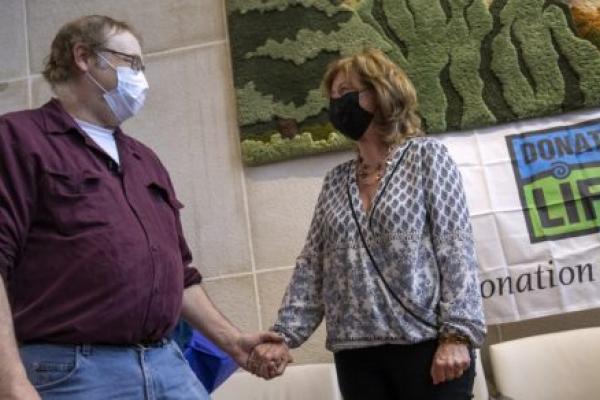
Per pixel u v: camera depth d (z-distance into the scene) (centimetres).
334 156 284
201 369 215
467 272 152
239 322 279
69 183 137
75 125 147
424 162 163
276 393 234
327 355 268
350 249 159
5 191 129
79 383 129
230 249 286
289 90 288
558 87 270
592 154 266
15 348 114
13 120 140
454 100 276
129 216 143
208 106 300
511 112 272
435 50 281
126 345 138
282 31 294
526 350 231
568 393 224
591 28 273
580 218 260
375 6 289
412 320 150
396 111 172
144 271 140
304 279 179
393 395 154
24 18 322
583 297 254
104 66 156
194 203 292
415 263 154
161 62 307
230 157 293
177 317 151
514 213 264
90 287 133
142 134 302
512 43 277
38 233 134
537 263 258
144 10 314
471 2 283
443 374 144
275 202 286
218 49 304
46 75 159
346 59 182
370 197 167
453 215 156
